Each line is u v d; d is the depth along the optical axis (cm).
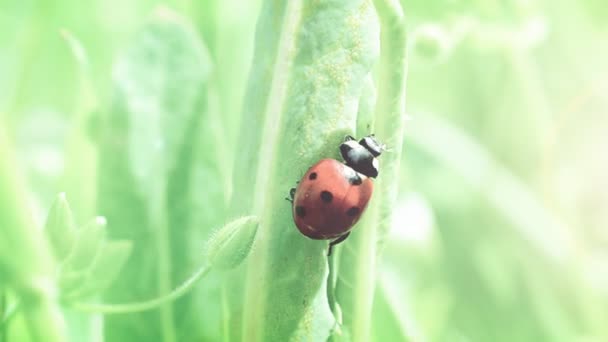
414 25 13
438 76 19
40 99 19
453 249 17
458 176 17
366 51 9
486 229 17
